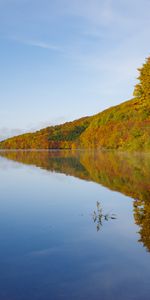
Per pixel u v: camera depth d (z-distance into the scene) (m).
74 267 6.31
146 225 9.25
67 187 17.22
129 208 11.53
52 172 25.59
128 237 8.16
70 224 9.66
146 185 16.42
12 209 12.08
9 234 8.67
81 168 28.45
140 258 6.70
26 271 6.16
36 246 7.60
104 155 52.16
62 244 7.71
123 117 93.56
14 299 5.16
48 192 15.84
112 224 9.48
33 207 12.38
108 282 5.67
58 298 5.18
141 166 27.20
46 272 6.11
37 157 55.09
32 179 21.16
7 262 6.62
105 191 15.38
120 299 5.13
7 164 36.59
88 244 7.68
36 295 5.27
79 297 5.20
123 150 64.94
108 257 6.80
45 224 9.73
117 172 23.23
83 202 13.06
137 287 5.48
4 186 18.17
